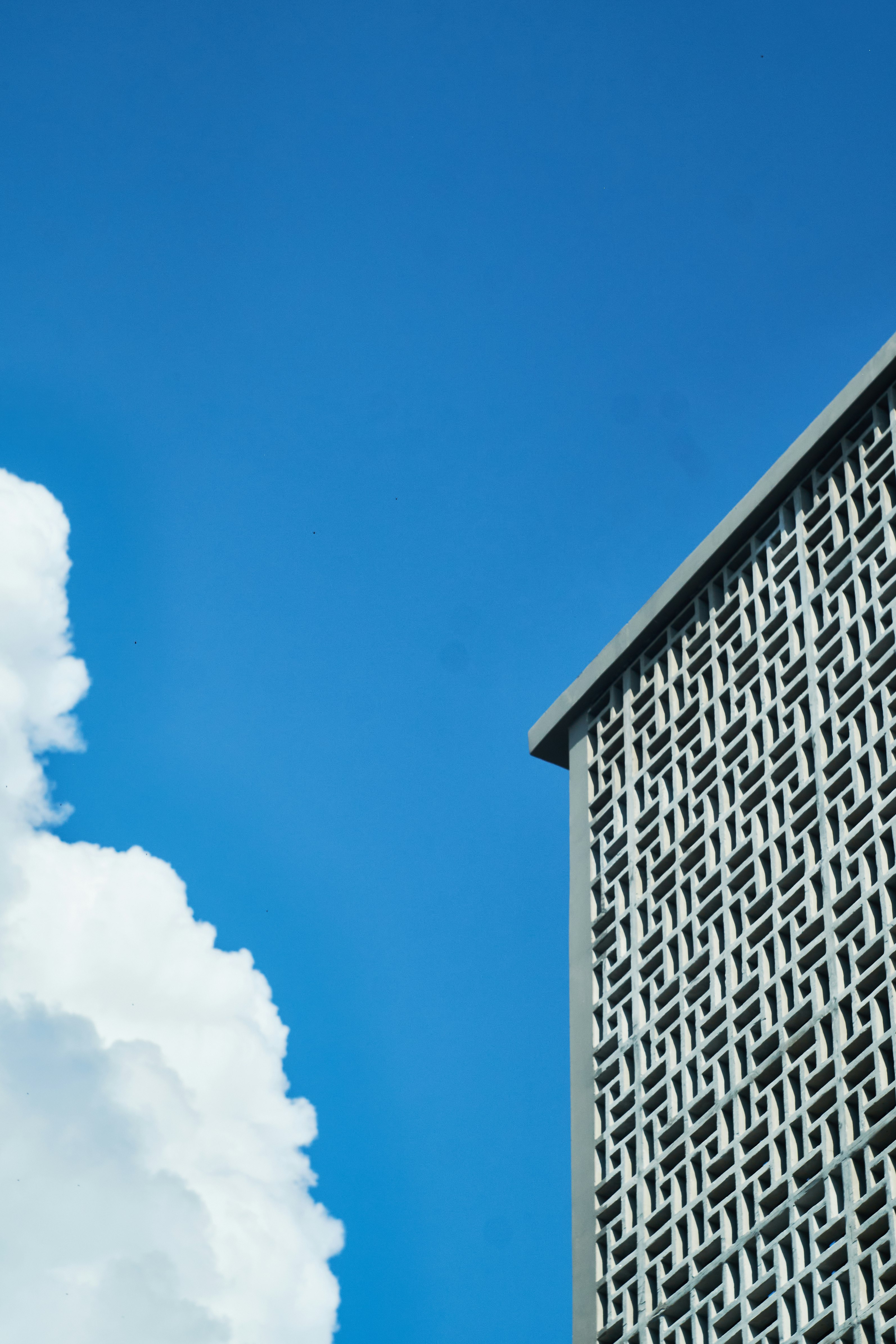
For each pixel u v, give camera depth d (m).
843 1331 29.83
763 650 37.94
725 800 37.34
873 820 33.59
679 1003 36.41
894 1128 30.92
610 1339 34.81
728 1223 33.12
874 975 32.31
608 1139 36.75
